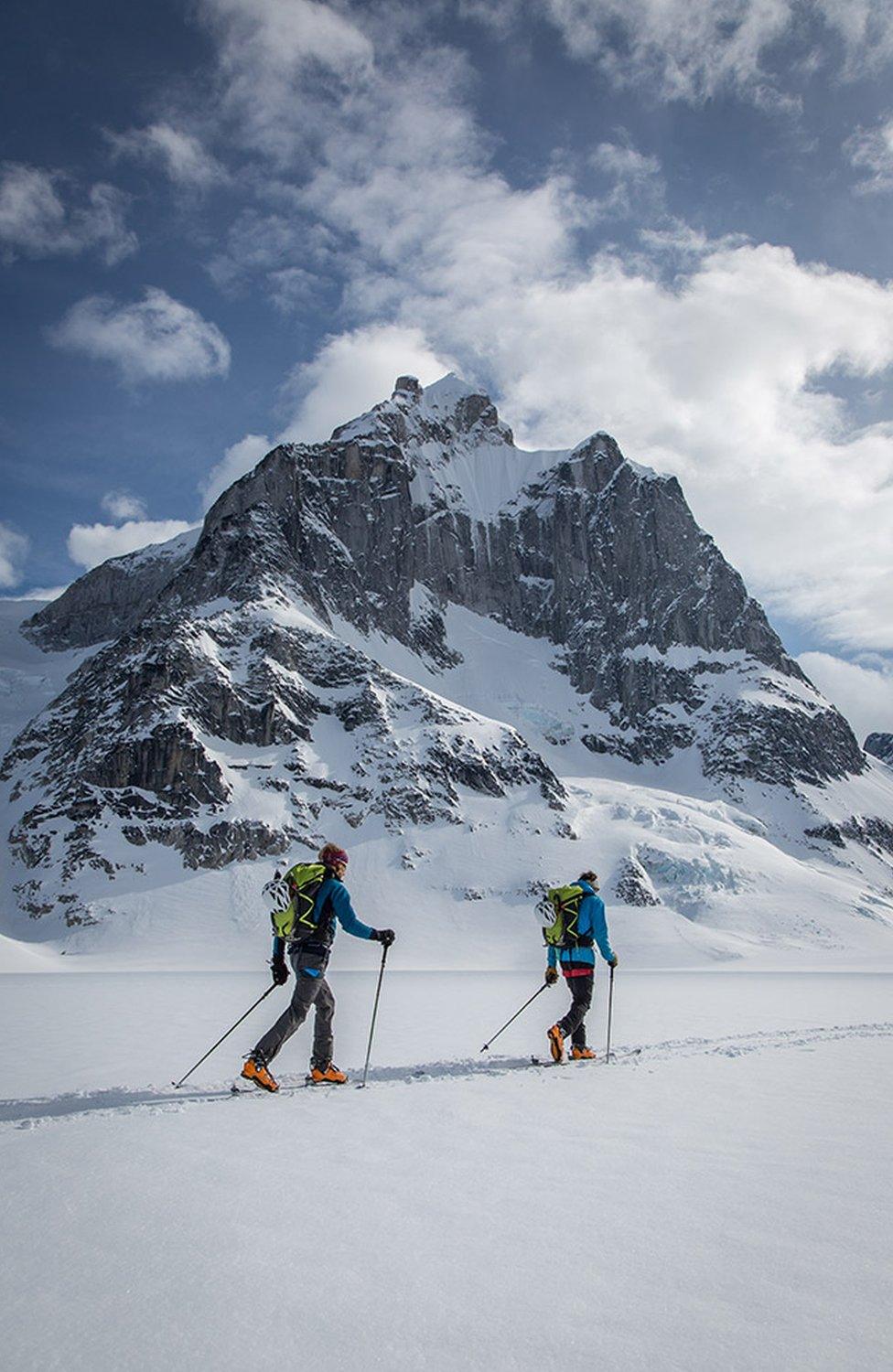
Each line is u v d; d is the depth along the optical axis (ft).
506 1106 25.63
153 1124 22.57
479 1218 15.31
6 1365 9.88
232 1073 35.22
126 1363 10.02
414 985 118.21
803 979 177.37
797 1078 31.37
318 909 31.81
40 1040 45.65
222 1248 13.71
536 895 348.18
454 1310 11.63
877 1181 17.99
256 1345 10.54
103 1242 13.93
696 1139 21.59
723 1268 13.24
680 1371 9.89
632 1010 71.41
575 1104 26.08
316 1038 31.81
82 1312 11.43
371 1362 10.14
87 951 288.10
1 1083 32.09
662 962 311.06
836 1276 12.98
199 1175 17.66
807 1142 21.42
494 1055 40.65
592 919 40.34
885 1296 12.25
